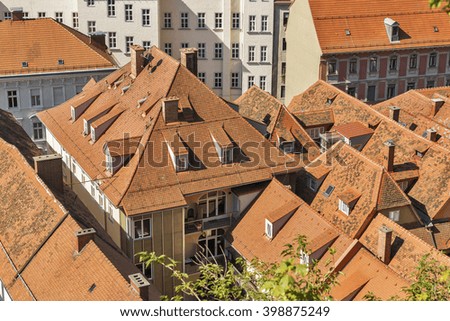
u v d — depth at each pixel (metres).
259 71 151.62
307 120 114.44
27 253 76.94
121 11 141.88
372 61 142.88
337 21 141.12
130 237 85.94
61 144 101.88
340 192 94.19
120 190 86.75
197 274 90.44
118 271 67.44
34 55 123.94
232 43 150.00
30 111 124.75
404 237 84.50
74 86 125.94
